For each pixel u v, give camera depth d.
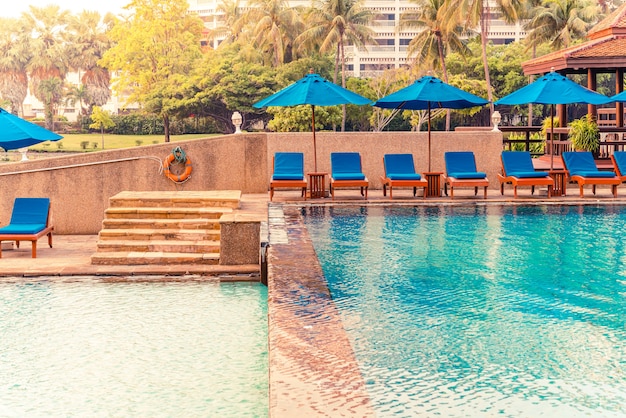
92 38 135.75
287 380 5.06
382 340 6.13
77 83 145.50
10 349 7.41
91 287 10.43
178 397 6.07
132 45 107.19
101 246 12.22
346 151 17.83
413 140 17.88
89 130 129.38
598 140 20.44
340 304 7.31
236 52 97.50
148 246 12.20
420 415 4.59
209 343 7.55
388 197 16.53
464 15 67.44
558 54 22.36
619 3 99.31
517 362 5.60
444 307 7.23
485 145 18.09
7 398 6.12
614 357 5.75
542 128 24.67
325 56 94.12
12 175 16.84
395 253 10.07
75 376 6.61
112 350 7.34
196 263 11.58
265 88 90.00
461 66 87.25
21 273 10.91
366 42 91.19
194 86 96.31
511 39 124.69
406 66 87.62
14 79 137.12
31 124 15.13
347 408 4.56
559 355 5.78
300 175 15.89
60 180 17.00
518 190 17.94
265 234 11.43
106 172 17.12
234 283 10.80
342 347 5.81
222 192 15.25
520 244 10.77
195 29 115.69
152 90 99.62
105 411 5.80
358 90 86.06
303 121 76.69
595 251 10.22
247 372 6.66
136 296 9.84
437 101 15.91
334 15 87.50
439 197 16.50
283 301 7.29
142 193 14.92
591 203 15.61
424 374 5.32
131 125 117.81
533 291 7.90
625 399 4.89
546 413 4.65
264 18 93.69
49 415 5.77
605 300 7.53
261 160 17.69
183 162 17.23
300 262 9.24
